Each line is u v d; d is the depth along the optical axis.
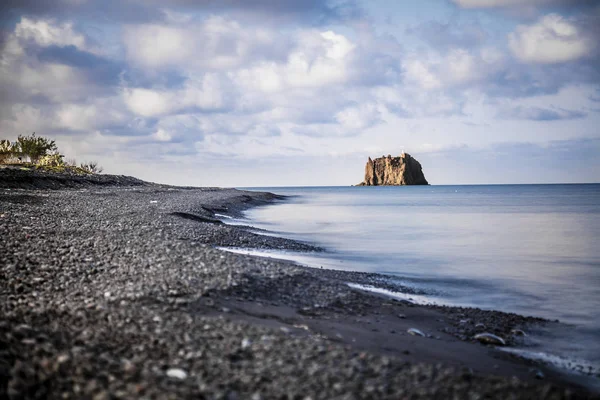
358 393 6.48
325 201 100.69
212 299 11.12
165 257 15.23
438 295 16.83
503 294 17.17
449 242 32.19
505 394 6.77
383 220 50.75
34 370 6.41
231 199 65.06
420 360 8.95
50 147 61.53
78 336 7.94
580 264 23.70
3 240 15.74
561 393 6.90
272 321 10.14
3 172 43.00
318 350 7.95
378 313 12.84
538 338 12.05
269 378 6.76
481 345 11.08
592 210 70.62
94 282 11.88
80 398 5.91
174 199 47.50
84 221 23.27
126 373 6.61
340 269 20.80
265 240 27.34
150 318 9.09
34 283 11.46
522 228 42.81
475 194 165.50
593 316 14.24
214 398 6.09
